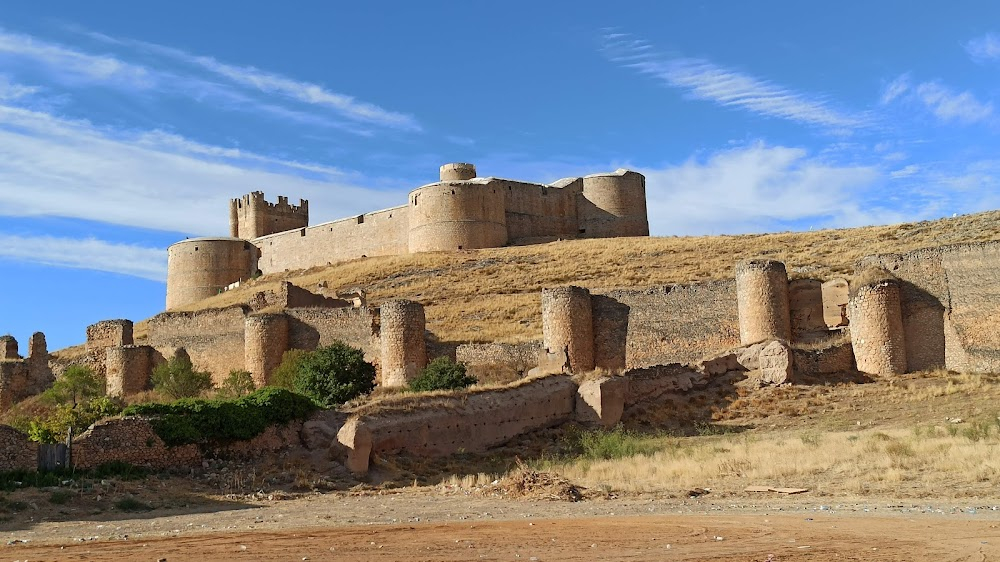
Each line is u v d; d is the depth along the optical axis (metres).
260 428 33.16
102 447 29.72
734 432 36.56
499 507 26.11
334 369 44.44
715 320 49.66
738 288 48.28
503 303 67.69
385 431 33.88
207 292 101.12
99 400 43.56
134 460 30.27
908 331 44.19
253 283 94.25
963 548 18.16
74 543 20.73
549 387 39.56
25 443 28.33
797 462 29.56
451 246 89.62
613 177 98.56
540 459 34.41
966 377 40.16
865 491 25.97
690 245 80.56
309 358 46.88
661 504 25.80
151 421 30.97
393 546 19.73
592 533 21.09
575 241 90.00
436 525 22.86
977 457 27.67
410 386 43.97
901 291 44.59
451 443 35.66
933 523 21.14
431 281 77.88
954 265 43.84
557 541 20.11
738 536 20.25
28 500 25.78
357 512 25.50
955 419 34.12
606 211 98.06
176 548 19.75
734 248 76.81
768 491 26.83
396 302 51.34
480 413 36.84
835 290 48.25
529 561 17.91
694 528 21.45
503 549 19.23
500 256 84.25
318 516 24.69
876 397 38.72
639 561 17.77
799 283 48.62
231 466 31.73
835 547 18.69
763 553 18.30
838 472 28.20
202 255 101.81
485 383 45.09
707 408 39.81
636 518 23.47
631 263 76.19
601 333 51.91
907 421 35.06
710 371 42.38
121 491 27.77
